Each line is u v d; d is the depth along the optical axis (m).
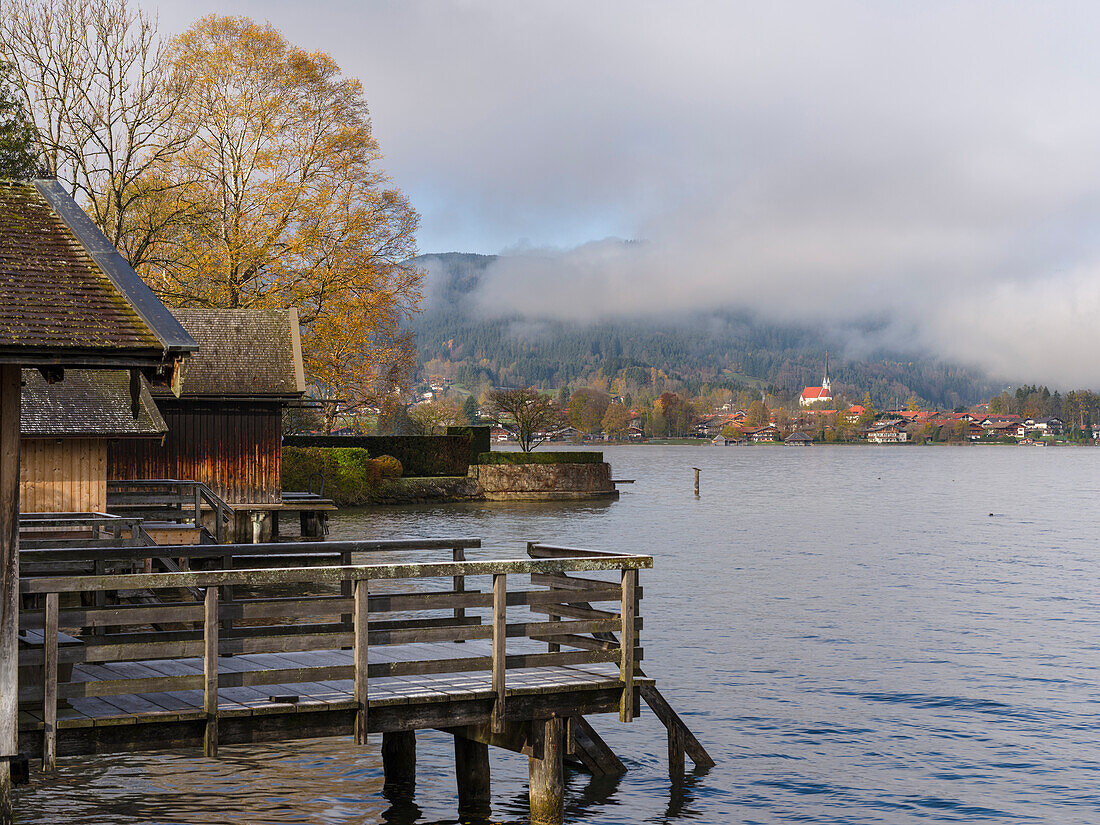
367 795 13.55
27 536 22.58
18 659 9.62
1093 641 25.09
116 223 41.31
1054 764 15.85
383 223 53.12
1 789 9.33
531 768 12.30
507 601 11.87
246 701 10.78
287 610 10.90
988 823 13.51
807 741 16.77
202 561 26.69
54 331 8.68
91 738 9.86
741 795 14.21
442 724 11.44
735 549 44.41
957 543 48.25
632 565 12.37
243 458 33.97
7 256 9.49
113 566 19.80
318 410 70.81
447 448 75.69
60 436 23.66
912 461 196.62
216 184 48.19
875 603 30.39
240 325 35.59
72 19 40.62
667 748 15.67
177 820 12.46
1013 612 29.16
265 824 12.44
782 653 23.33
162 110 43.56
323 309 49.44
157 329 8.98
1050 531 55.00
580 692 12.20
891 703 19.16
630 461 177.88
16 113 36.47
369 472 65.00
